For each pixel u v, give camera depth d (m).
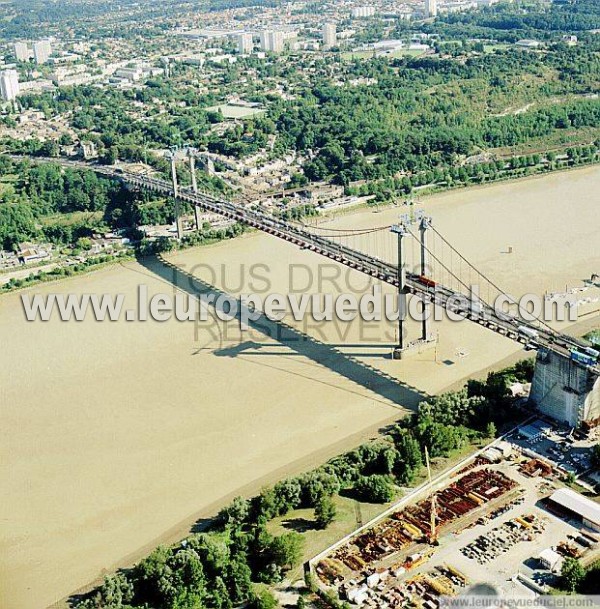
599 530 191.25
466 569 183.12
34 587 193.12
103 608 179.88
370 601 177.00
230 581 183.25
